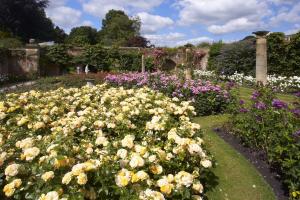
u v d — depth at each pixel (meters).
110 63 23.88
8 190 2.38
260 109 5.01
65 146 2.81
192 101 7.45
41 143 3.08
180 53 24.36
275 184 3.88
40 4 40.19
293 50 14.13
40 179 2.43
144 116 4.59
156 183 2.65
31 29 40.12
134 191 2.50
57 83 13.70
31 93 6.18
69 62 23.41
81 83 12.87
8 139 3.63
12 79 19.52
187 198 2.71
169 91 8.23
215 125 6.31
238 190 3.76
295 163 3.48
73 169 2.37
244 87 13.32
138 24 54.09
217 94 7.64
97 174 2.47
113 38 52.47
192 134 3.73
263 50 10.35
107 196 2.54
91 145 3.21
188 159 3.22
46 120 4.27
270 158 4.16
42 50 22.77
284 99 9.30
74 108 5.42
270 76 13.57
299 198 3.32
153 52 23.92
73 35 53.47
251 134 4.91
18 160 2.90
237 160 4.57
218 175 4.09
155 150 2.99
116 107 4.90
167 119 4.09
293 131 3.88
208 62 22.81
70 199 2.26
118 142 3.29
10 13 36.91
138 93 6.02
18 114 4.65
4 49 20.55
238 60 18.31
